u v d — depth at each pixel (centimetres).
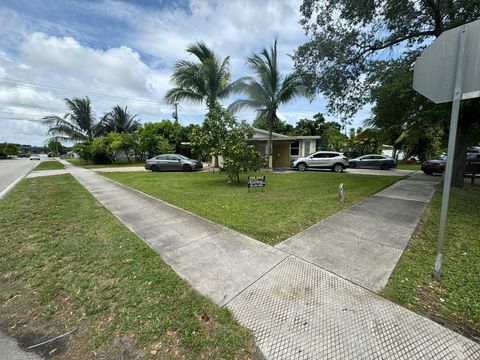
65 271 264
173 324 185
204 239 351
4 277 254
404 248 315
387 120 867
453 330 176
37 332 181
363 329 178
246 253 304
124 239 350
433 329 177
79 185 886
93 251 312
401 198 630
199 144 945
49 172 1477
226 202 594
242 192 742
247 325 183
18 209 521
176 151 2581
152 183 945
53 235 368
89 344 169
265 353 160
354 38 770
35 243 338
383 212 492
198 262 281
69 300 217
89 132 2716
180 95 1473
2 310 206
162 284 237
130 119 2869
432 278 243
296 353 159
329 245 326
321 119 3438
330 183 928
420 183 916
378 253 300
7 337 177
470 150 1485
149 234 372
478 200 602
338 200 610
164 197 659
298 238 353
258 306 204
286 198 641
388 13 680
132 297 218
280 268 265
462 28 203
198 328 181
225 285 235
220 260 285
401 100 733
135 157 2795
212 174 1299
